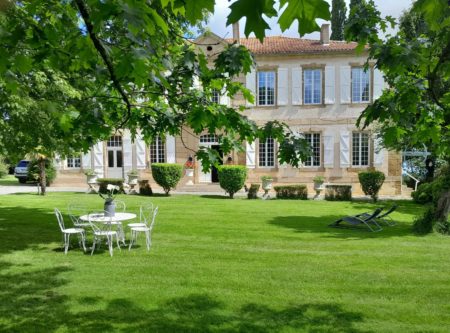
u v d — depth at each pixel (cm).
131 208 1702
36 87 788
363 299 636
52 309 588
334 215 1554
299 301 625
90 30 297
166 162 2653
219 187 2506
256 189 2169
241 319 557
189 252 937
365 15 423
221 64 466
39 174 2275
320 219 1452
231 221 1385
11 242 1027
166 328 527
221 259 872
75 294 648
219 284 701
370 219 1260
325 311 587
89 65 409
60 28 399
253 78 2548
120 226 1012
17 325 536
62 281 715
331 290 675
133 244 1020
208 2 172
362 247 995
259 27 151
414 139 537
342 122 2514
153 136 636
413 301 629
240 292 662
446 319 563
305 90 2545
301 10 151
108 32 352
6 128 830
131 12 216
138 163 2681
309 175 2544
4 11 337
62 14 408
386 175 2472
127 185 2430
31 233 1142
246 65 476
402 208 1825
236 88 555
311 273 769
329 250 962
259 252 939
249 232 1189
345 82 2497
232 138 560
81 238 1018
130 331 518
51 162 2431
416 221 1230
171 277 740
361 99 2506
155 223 1334
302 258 883
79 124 509
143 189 2331
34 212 1532
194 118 486
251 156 2555
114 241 1053
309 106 2539
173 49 529
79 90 872
